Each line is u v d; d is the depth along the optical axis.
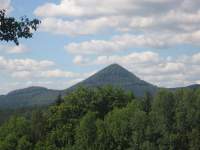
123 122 101.88
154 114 99.56
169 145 95.88
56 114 113.56
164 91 100.31
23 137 116.19
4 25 18.64
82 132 104.06
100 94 117.31
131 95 122.88
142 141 97.94
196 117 97.31
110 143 102.69
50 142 110.31
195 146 95.25
